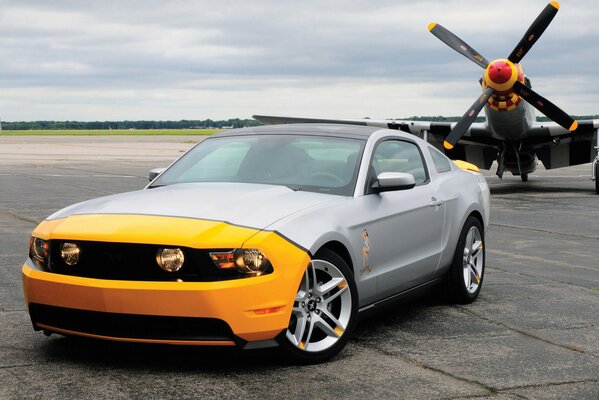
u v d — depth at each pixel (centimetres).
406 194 511
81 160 3362
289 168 487
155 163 3055
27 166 2788
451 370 403
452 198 565
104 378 379
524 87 1784
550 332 493
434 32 1902
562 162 2122
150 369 395
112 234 382
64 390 359
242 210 411
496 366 412
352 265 439
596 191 1756
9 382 370
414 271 514
